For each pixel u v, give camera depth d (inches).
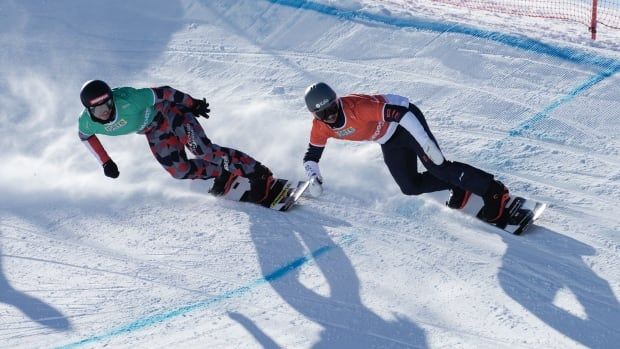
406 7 1259.2
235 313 654.5
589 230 718.5
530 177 813.9
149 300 679.1
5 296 695.7
